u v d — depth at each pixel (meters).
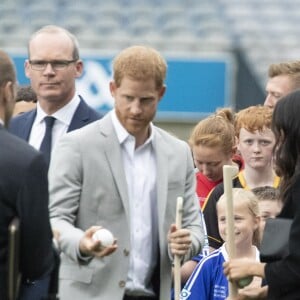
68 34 15.88
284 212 11.87
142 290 13.05
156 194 13.19
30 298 11.60
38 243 10.94
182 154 13.50
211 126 16.34
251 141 15.77
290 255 11.41
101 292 12.86
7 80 11.22
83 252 12.31
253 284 13.28
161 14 42.50
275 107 12.02
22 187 10.80
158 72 12.77
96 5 42.69
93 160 12.95
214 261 14.41
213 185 16.67
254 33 42.06
